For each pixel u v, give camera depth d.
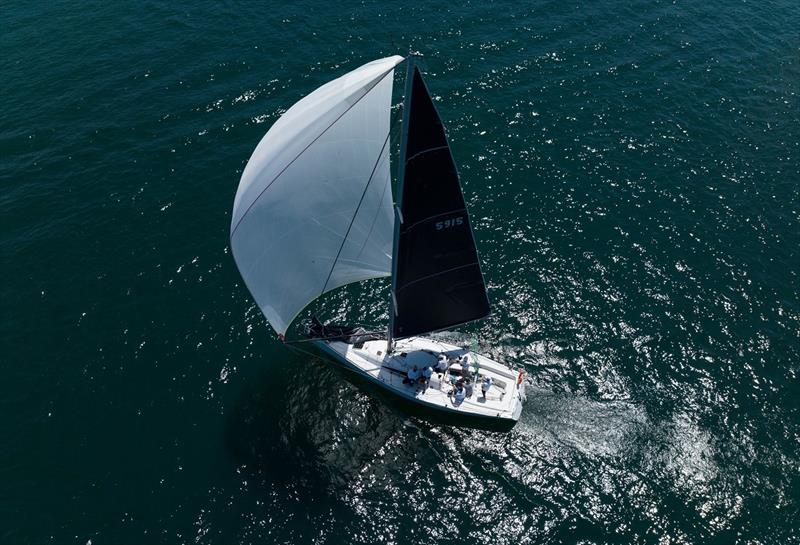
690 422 32.22
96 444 31.03
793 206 43.31
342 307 38.09
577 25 59.91
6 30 58.44
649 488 29.80
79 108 49.84
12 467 29.95
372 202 27.55
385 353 33.00
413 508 29.36
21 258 39.47
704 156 47.22
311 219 27.33
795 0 64.38
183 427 31.92
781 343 35.44
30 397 32.78
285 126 25.47
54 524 28.06
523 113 50.66
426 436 31.92
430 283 29.00
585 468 30.62
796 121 50.03
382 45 56.72
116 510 28.67
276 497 29.44
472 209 43.44
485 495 29.75
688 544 27.77
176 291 38.19
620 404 33.12
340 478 30.31
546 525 28.70
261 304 29.00
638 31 59.41
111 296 37.72
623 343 35.84
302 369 34.53
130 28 58.69
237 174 45.31
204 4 62.06
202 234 41.41
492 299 38.25
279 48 56.25
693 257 40.19
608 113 50.81
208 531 28.22
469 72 54.31
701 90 52.91
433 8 61.66
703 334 36.06
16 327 35.88
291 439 31.66
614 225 42.34
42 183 44.06
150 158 46.16
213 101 50.75
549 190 44.75
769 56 56.69
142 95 51.19
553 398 33.44
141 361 34.69
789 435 31.41
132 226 41.69
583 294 38.34
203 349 35.38
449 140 48.25
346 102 23.77
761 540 27.72
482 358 33.31
